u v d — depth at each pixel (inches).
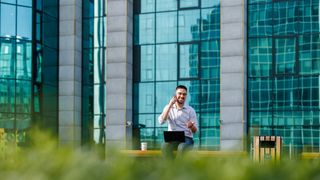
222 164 40.4
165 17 1111.0
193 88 1079.6
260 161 50.7
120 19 1118.4
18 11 1099.3
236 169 35.4
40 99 1123.3
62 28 1167.0
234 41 1032.2
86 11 1176.8
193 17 1088.2
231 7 1037.2
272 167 41.5
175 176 34.5
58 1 1175.0
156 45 1114.1
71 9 1163.3
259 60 1039.6
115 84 1117.1
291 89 1015.6
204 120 1064.8
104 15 1159.6
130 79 1128.2
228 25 1038.4
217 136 1051.9
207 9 1078.4
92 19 1170.0
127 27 1115.9
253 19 1047.0
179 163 41.5
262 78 1036.5
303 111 1005.2
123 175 35.4
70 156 45.6
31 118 1098.1
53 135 55.7
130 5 1133.1
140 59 1128.2
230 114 1026.1
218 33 1066.1
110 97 1120.8
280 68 1026.1
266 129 1026.7
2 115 1061.8
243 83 1022.4
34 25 1118.4
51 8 1164.5
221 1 1046.4
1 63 1074.7
